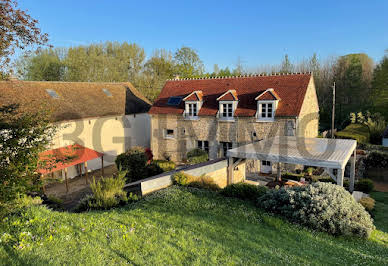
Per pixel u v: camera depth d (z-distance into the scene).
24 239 6.42
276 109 20.81
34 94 22.75
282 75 23.48
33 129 7.35
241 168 18.66
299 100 20.80
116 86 32.16
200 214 9.93
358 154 25.33
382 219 11.76
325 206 9.51
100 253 6.31
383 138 30.33
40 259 5.75
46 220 7.86
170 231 8.11
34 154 6.90
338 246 8.10
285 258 6.91
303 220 9.49
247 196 11.93
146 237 7.51
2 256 5.75
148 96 49.91
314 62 54.03
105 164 26.47
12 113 8.34
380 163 22.50
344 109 47.31
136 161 20.39
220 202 11.32
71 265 5.65
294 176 19.30
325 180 18.02
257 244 7.70
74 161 19.78
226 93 23.06
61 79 45.81
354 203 10.01
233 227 8.88
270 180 19.61
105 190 12.02
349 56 55.72
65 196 18.25
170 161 25.08
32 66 41.69
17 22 9.16
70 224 7.88
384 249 8.34
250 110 21.92
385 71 45.25
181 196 11.95
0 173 6.34
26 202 8.99
